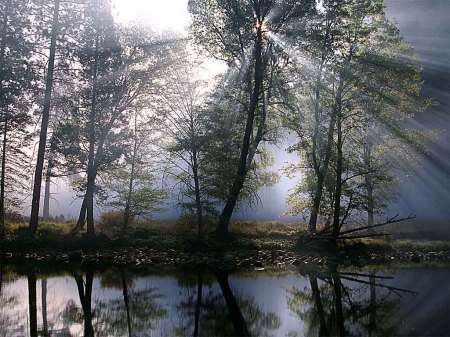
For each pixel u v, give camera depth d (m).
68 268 18.84
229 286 15.17
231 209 26.41
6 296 13.46
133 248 23.11
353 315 11.41
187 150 25.66
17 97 25.92
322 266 19.91
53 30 25.70
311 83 25.83
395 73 25.06
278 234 28.30
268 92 27.33
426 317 11.16
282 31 26.31
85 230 25.88
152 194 27.77
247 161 28.30
